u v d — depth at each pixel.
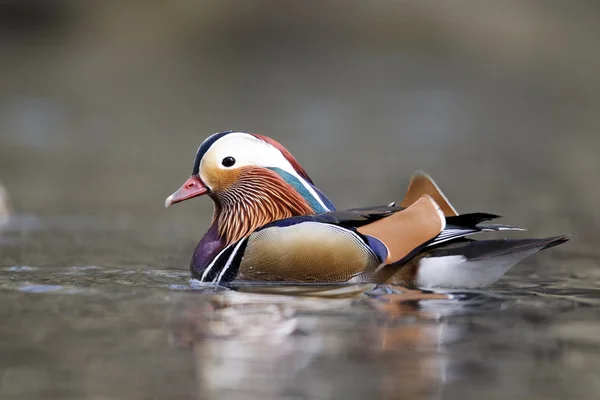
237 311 7.40
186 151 24.11
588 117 30.17
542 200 16.89
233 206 9.48
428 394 5.37
